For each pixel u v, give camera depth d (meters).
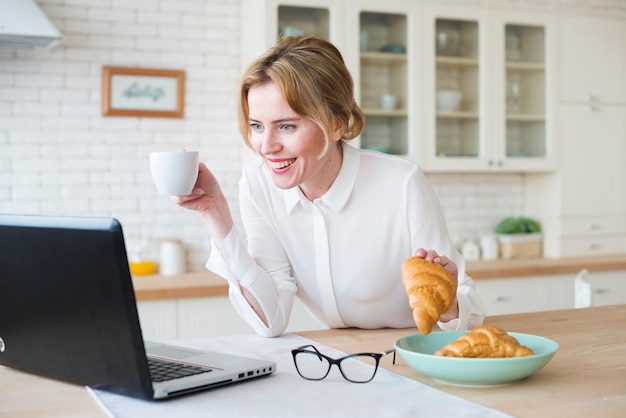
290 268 1.91
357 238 1.82
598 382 1.25
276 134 1.57
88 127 3.76
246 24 3.89
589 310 2.03
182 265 3.83
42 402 1.17
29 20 3.24
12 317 1.28
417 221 1.80
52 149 3.71
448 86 4.15
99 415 1.10
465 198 4.53
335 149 1.76
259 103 1.55
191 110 3.92
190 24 3.90
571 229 4.44
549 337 1.65
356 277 1.84
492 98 4.22
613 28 4.52
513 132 4.30
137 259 3.79
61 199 3.73
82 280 1.12
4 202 3.65
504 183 4.62
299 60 1.55
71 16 3.71
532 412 1.08
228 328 3.46
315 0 3.75
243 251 1.70
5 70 3.63
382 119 3.98
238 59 3.99
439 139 4.14
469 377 1.18
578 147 4.45
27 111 3.67
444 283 1.33
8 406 1.14
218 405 1.14
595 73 4.48
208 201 1.64
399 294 1.88
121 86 3.77
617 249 4.55
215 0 3.95
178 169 1.35
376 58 3.94
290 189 1.79
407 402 1.14
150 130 3.85
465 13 4.13
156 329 3.34
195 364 1.33
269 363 1.34
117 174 3.81
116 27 3.78
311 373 1.34
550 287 4.09
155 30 3.85
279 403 1.15
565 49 4.41
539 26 4.34
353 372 1.34
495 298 3.96
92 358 1.18
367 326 1.93
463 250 4.41
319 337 1.71
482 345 1.22
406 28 4.01
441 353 1.22
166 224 3.89
